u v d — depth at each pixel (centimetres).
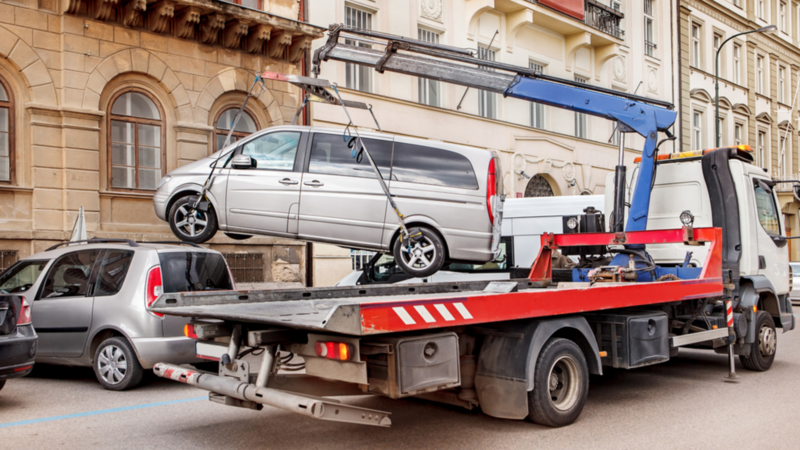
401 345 430
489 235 858
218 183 848
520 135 2161
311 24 1579
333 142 847
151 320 695
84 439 518
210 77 1456
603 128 2536
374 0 1795
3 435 530
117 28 1327
